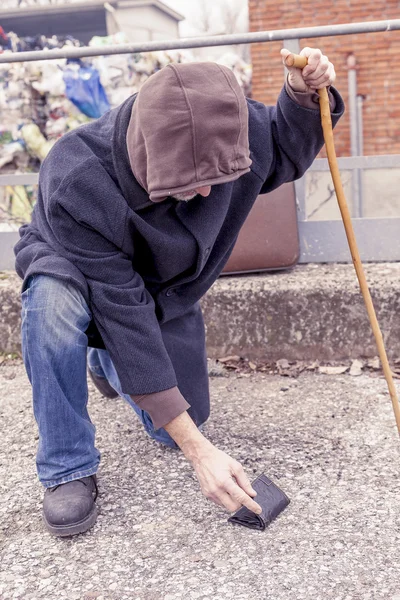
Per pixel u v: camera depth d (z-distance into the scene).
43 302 1.62
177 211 1.60
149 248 1.62
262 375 2.73
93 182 1.51
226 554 1.56
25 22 11.83
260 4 7.86
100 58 4.34
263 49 6.36
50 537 1.66
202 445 1.50
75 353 1.65
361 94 7.09
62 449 1.67
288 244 2.92
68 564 1.55
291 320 2.78
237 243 2.90
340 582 1.43
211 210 1.63
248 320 2.81
